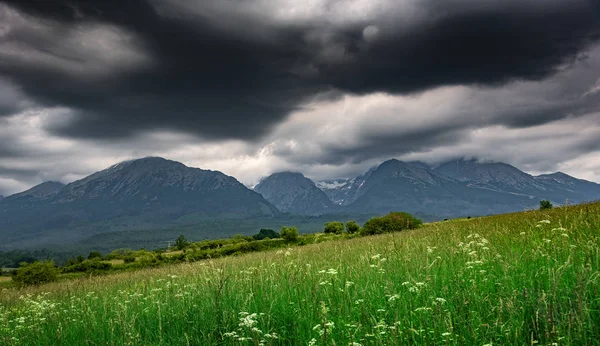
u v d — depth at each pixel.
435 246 12.48
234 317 7.98
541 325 5.79
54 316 10.97
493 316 6.13
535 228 14.12
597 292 6.04
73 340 8.85
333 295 8.15
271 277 10.16
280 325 7.68
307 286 9.09
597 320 5.63
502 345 5.53
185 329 8.41
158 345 7.70
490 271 8.07
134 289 14.34
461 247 10.73
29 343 8.99
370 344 5.83
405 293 7.53
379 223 51.44
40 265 45.00
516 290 6.72
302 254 18.03
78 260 71.94
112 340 8.07
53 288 22.56
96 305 12.20
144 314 9.85
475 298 6.72
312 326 7.01
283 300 8.51
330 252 17.31
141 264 54.22
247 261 17.48
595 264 7.08
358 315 6.78
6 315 12.07
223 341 7.45
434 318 6.06
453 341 5.51
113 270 51.44
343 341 6.11
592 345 5.08
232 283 10.43
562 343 5.08
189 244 92.81
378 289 8.10
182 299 10.13
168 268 24.86
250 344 7.06
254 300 8.61
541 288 6.75
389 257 10.88
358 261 11.27
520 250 10.04
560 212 19.03
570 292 6.25
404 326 6.21
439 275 8.46
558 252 8.45
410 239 16.14
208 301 9.41
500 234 13.62
